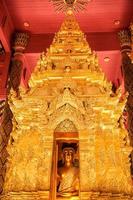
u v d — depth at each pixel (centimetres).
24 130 800
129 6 1703
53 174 732
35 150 761
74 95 834
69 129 796
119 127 818
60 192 716
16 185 702
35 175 717
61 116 806
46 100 838
